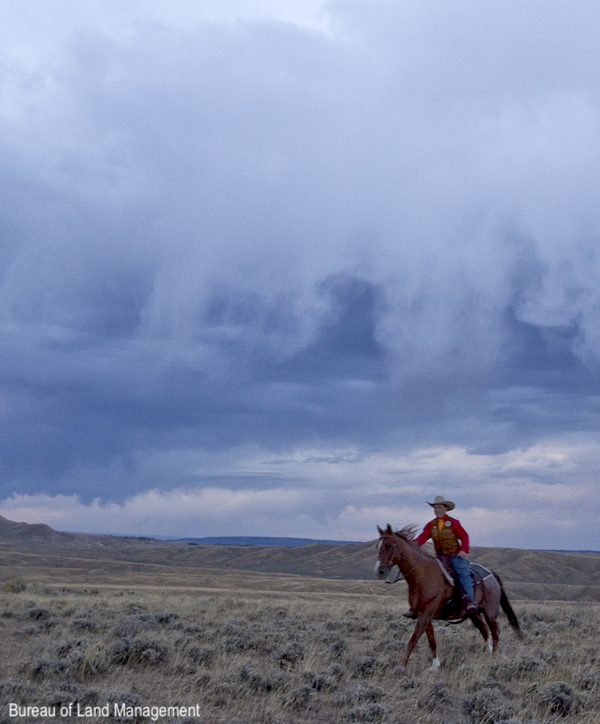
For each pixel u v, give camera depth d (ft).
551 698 33.06
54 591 119.24
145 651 38.32
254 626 54.24
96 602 75.92
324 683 35.37
